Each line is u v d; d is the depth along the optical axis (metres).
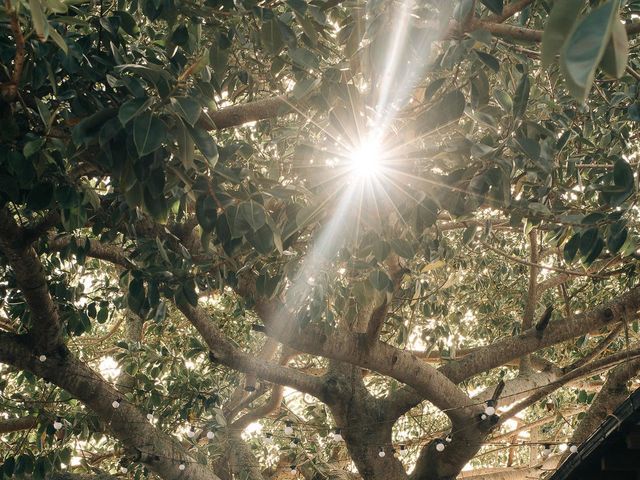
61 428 6.20
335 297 4.82
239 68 4.75
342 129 3.41
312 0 3.36
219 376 8.52
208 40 4.33
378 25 2.78
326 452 8.80
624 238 3.55
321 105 3.50
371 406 6.69
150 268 4.25
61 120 3.49
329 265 4.16
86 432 6.30
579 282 8.71
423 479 6.71
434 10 3.04
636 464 3.91
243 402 8.55
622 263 6.59
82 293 5.61
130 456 5.98
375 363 5.84
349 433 6.65
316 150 3.45
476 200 3.49
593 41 0.83
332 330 5.44
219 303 8.77
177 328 8.93
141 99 2.56
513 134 3.57
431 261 4.89
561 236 4.39
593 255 3.61
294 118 5.85
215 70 3.69
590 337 9.23
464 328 9.16
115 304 5.84
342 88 3.43
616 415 3.69
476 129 4.92
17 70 2.63
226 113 3.88
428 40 2.75
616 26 0.91
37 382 7.02
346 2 3.50
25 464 5.72
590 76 0.82
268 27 3.35
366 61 3.11
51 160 3.03
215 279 4.54
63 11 2.18
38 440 6.08
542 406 9.02
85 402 5.82
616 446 3.90
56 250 5.20
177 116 2.65
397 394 6.70
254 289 5.09
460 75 4.25
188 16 3.54
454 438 6.48
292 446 7.34
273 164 4.42
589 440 3.93
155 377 6.78
